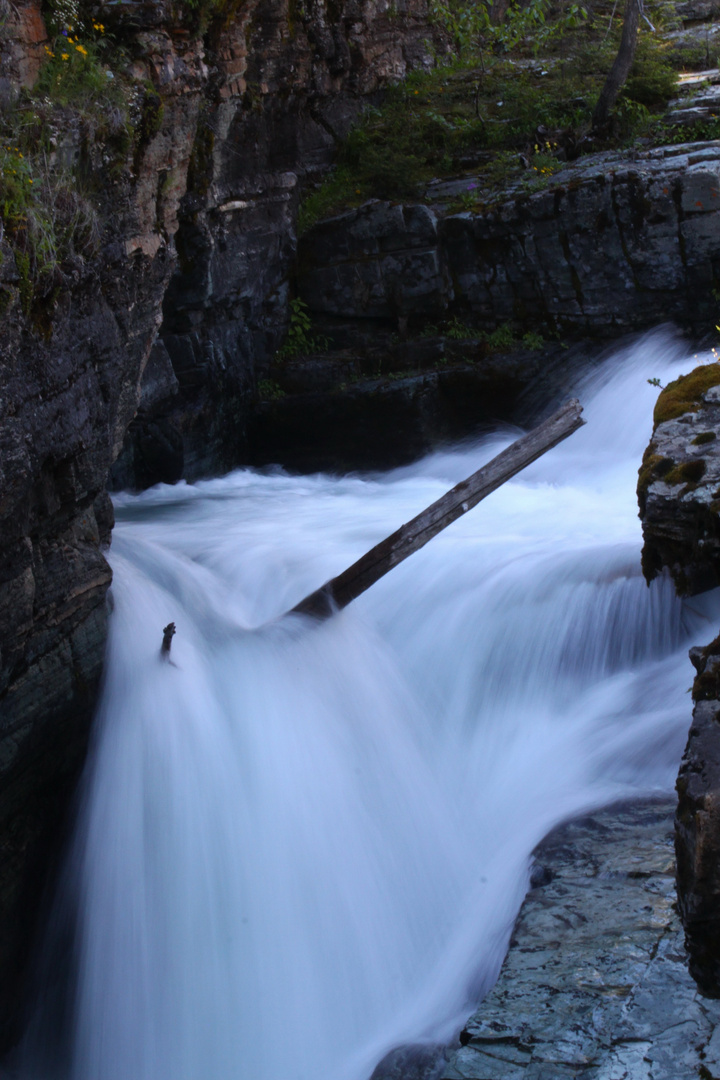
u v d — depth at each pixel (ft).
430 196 49.34
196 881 21.27
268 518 37.19
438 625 25.49
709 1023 10.62
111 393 22.49
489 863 18.53
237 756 22.40
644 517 20.40
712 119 48.01
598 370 45.68
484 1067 10.55
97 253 21.52
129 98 24.07
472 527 33.37
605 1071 10.15
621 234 44.01
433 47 62.44
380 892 20.61
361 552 30.60
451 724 24.03
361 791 22.58
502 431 47.24
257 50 42.09
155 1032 20.21
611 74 49.47
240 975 20.11
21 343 17.79
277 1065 18.66
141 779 22.24
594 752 20.04
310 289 49.70
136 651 23.72
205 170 38.17
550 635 23.59
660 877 14.07
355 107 54.65
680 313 44.52
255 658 24.49
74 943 21.83
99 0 24.36
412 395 46.09
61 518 20.93
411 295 48.01
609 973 11.85
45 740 21.22
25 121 19.57
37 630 20.18
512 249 46.06
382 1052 14.94
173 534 33.63
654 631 22.08
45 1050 21.56
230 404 46.19
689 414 21.83
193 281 40.65
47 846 22.17
